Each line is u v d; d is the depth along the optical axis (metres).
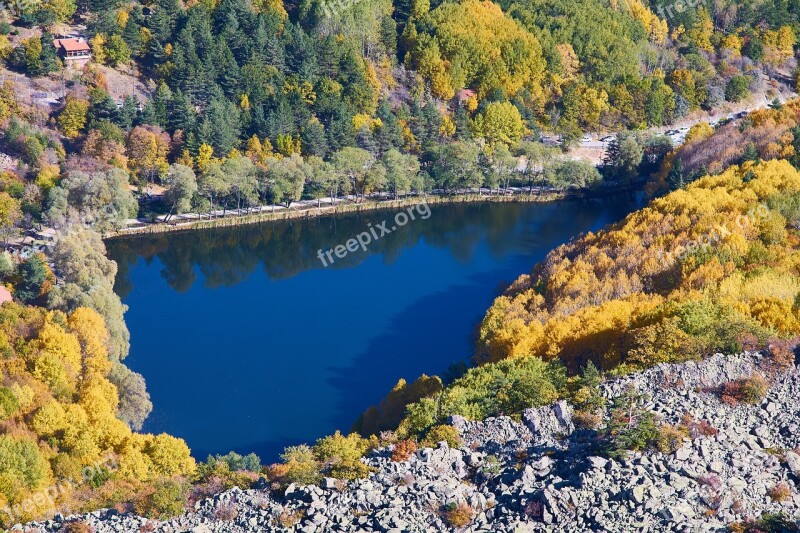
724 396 138.25
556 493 116.00
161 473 150.38
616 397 137.00
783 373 143.12
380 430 163.25
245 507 124.44
